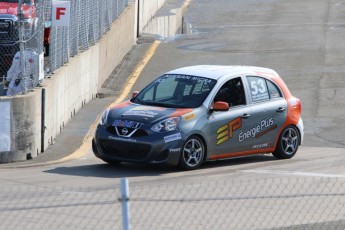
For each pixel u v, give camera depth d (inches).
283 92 1439.5
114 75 2378.2
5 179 1198.9
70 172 1280.8
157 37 2965.1
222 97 1337.4
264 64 2532.0
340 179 1205.1
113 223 860.0
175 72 1395.2
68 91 1760.6
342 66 2495.1
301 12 3476.9
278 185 1133.1
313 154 1534.2
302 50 2719.0
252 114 1369.3
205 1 3863.2
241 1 3823.8
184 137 1266.0
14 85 1473.9
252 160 1429.6
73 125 1740.9
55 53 1694.1
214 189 1086.4
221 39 2950.3
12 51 1793.8
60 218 882.8
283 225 866.8
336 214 930.1
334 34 2979.8
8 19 1785.2
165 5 3671.3
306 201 1007.0
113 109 1322.6
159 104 1322.6
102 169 1309.1
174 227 848.9
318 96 2155.5
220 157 1330.0
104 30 2331.4
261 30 3102.9
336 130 1823.3
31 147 1429.6
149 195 1036.5
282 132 1428.4
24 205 953.5
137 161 1256.8
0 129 1376.7
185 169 1284.4
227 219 895.1
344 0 3750.0
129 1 2876.5
